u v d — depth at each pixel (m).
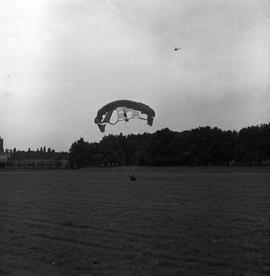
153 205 30.88
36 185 57.16
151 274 12.75
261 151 142.25
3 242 17.69
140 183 59.00
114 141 152.62
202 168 121.75
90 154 160.38
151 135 156.38
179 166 149.25
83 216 25.22
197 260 14.24
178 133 157.25
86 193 43.12
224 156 149.62
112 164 155.75
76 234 19.16
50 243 17.33
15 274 13.03
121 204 31.98
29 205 31.89
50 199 36.75
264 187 47.84
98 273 13.00
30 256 15.20
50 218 24.64
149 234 18.80
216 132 151.12
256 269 13.09
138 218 23.97
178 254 14.98
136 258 14.55
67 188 50.94
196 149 151.25
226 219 23.22
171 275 12.61
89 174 95.75
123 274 12.83
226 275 12.55
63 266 13.88
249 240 17.30
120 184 57.66
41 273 13.15
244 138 145.00
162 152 155.00
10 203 33.50
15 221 23.64
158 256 14.85
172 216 24.62
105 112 45.66
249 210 27.23
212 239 17.56
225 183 55.50
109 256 14.95
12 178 78.31
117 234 18.98
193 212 26.44
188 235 18.55
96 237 18.36
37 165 173.75
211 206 29.70
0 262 14.47
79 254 15.31
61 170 130.38
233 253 15.07
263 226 20.80
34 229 20.88
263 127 142.38
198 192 42.19
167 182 60.56
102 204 32.19
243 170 103.75
